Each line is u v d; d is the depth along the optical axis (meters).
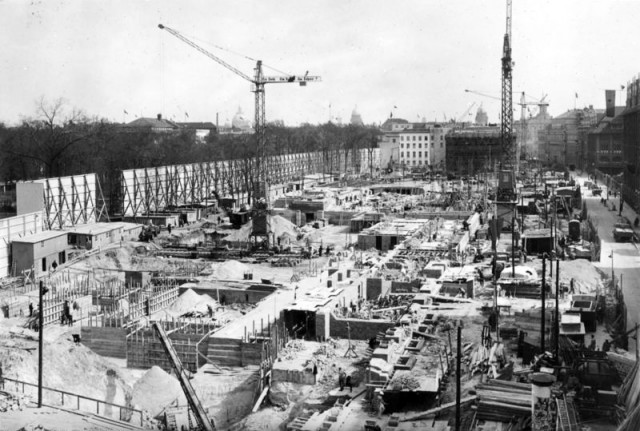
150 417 53.75
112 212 152.50
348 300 77.94
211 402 58.25
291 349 64.25
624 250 102.94
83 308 80.94
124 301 81.44
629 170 144.62
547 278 77.38
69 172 178.88
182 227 140.50
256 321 71.38
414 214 147.00
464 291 77.31
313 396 54.94
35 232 103.44
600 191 166.25
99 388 55.66
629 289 77.62
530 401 41.59
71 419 45.84
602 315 65.06
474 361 53.16
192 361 65.94
